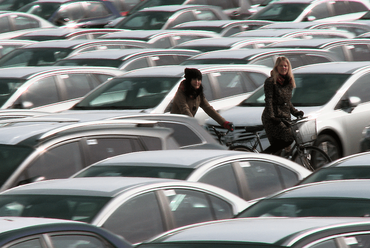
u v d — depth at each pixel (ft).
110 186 44.47
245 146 90.02
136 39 163.02
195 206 46.52
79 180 47.26
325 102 94.99
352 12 214.28
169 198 45.27
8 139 58.54
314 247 29.25
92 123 61.46
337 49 137.69
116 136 61.98
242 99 105.60
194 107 87.25
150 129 64.75
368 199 37.96
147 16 202.39
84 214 41.47
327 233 30.19
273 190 56.29
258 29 173.27
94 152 59.98
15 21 195.11
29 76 104.88
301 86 99.60
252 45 147.33
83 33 176.96
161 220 44.14
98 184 45.37
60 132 59.16
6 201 44.57
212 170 52.80
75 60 128.77
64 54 144.05
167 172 52.21
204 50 145.07
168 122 71.51
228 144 90.43
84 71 111.24
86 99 100.78
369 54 141.28
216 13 212.23
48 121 68.33
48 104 104.27
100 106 98.17
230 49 129.49
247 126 90.27
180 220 45.21
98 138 60.75
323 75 100.78
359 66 102.68
